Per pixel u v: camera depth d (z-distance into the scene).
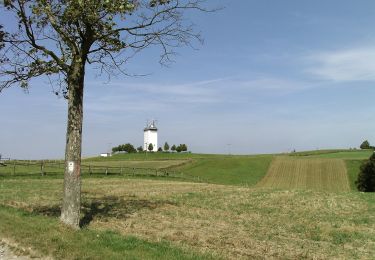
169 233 15.05
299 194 32.50
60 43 15.67
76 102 14.97
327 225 18.88
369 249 14.40
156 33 16.03
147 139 180.00
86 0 13.73
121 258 10.47
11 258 10.85
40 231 13.56
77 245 11.74
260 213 22.30
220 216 20.59
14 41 14.99
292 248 13.91
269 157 98.75
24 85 15.66
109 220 17.45
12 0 14.12
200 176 77.94
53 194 27.47
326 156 105.38
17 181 39.78
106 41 15.73
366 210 24.03
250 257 12.16
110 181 46.78
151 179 55.47
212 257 11.36
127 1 14.18
